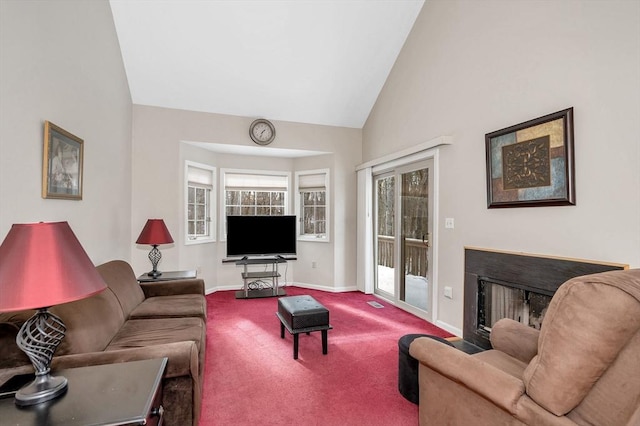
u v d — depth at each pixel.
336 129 5.36
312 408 2.08
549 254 2.39
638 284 1.04
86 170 2.75
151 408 1.21
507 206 2.70
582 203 2.16
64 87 2.34
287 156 5.61
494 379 1.30
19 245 1.12
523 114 2.59
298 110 4.98
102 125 3.13
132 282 2.99
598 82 2.07
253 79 4.41
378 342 3.15
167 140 4.48
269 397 2.20
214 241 5.20
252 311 4.15
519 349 1.81
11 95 1.74
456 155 3.32
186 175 4.69
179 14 3.59
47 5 2.10
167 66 4.05
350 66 4.46
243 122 4.87
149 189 4.38
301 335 3.33
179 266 4.54
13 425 1.03
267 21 3.80
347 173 5.42
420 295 4.00
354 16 3.89
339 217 5.35
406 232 4.26
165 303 2.93
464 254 3.19
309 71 4.44
